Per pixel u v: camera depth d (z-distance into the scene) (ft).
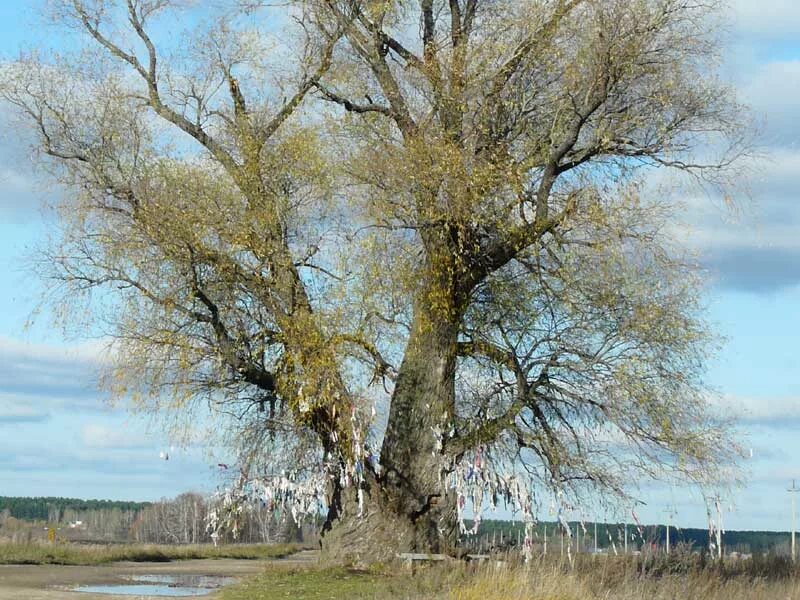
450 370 87.20
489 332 89.04
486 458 85.66
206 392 85.56
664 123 85.35
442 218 80.43
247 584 80.12
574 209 82.89
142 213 80.79
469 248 83.71
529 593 64.44
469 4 88.43
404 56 88.89
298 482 87.71
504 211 82.12
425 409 86.74
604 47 82.53
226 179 84.28
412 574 80.18
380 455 87.76
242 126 85.20
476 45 84.43
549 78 85.76
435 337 86.43
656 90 84.17
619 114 85.40
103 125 83.56
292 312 82.28
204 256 80.89
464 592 65.41
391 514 87.45
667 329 85.15
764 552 111.04
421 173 79.36
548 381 87.81
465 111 84.43
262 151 84.74
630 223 84.38
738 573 86.38
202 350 82.89
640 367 84.74
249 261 82.43
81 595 75.66
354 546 87.92
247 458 88.48
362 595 70.95
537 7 84.53
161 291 82.12
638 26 82.48
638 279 85.35
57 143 83.87
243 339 84.43
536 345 88.22
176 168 83.10
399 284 81.76
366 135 84.53
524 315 87.40
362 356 83.46
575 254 84.43
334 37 88.99
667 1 82.74
